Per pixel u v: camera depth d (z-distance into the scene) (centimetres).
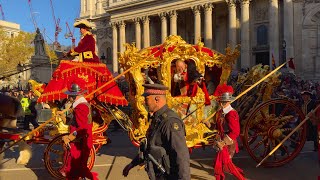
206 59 1173
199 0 7006
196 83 1159
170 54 1150
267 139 1234
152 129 579
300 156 1453
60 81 1096
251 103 1309
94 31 9531
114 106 1199
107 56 9306
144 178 1100
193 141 1139
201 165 1273
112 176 1123
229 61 1196
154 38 8306
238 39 6681
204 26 6994
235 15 6544
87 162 986
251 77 1354
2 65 9438
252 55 6519
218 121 1036
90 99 1113
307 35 5903
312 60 5884
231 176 1127
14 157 1473
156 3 7769
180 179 529
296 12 5953
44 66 4081
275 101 1221
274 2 6012
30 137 1127
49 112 2511
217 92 1194
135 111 1173
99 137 1124
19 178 1109
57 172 1034
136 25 8206
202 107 1166
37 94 1180
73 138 891
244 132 1202
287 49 5862
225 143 951
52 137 1090
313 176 1124
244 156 1414
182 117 1146
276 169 1218
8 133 1111
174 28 7500
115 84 1180
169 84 1145
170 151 551
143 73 1185
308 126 1557
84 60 1161
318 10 5850
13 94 2720
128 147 1742
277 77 1281
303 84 3669
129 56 1147
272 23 6012
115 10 8538
